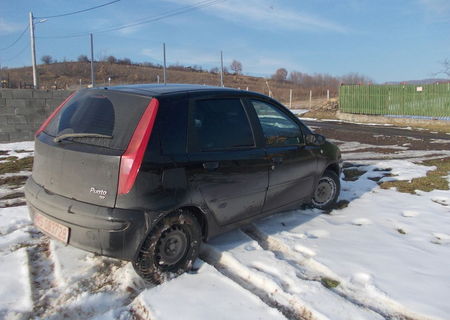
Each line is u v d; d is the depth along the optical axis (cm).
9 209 504
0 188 632
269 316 286
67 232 316
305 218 498
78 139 329
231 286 324
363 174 770
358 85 2506
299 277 346
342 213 527
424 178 721
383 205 561
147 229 307
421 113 2225
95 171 307
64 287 324
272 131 438
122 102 335
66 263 362
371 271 356
